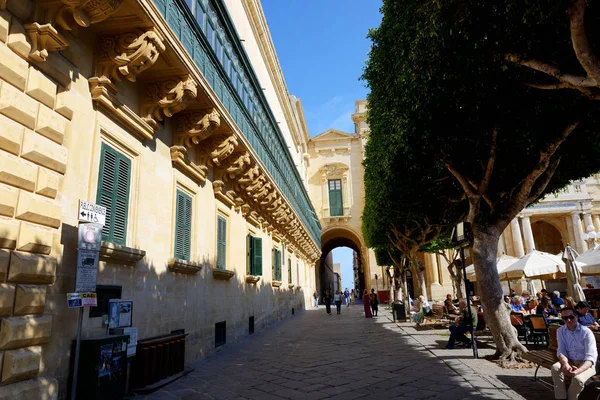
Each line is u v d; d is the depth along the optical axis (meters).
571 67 6.00
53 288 5.09
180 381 7.46
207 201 11.36
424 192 12.71
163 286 8.27
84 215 5.23
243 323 14.63
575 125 7.07
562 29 5.43
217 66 9.76
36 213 4.72
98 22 5.99
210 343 10.80
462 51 6.41
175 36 7.04
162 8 6.84
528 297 19.77
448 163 9.12
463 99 7.30
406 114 8.44
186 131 9.14
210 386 7.05
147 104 7.71
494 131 7.97
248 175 13.47
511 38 5.80
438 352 10.11
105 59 6.32
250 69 13.73
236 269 13.98
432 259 41.81
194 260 10.02
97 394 5.37
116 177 6.85
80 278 4.91
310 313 31.06
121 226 6.97
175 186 9.20
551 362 5.90
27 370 4.41
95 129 6.26
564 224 42.06
